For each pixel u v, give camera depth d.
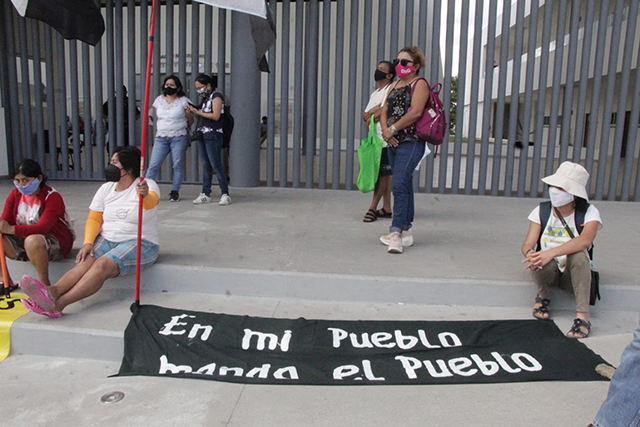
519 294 3.62
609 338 3.24
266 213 6.09
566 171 3.31
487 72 7.57
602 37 7.23
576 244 3.23
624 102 7.31
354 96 7.82
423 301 3.67
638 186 7.45
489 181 9.62
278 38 9.62
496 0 7.42
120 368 2.93
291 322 3.27
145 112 3.39
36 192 3.75
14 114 8.71
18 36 8.52
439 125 4.33
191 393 2.67
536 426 2.40
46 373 3.00
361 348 3.03
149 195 3.70
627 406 2.00
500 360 2.92
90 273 3.42
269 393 2.66
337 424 2.42
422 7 7.53
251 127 8.04
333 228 5.32
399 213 4.38
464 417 2.47
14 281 3.97
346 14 9.90
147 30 8.20
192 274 3.80
